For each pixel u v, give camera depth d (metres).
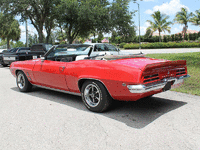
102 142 2.66
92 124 3.26
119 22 20.33
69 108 4.13
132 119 3.42
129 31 21.27
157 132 2.90
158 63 3.26
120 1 20.30
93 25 20.56
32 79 5.30
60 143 2.67
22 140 2.79
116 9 19.41
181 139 2.68
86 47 5.17
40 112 3.92
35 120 3.51
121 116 3.58
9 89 6.22
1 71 11.59
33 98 5.02
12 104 4.52
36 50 14.93
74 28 22.45
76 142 2.69
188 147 2.47
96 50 8.99
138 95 3.17
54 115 3.73
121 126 3.14
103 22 19.66
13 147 2.60
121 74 3.27
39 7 22.34
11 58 12.86
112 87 3.41
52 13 22.33
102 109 3.70
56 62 4.57
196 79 6.04
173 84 3.72
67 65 4.22
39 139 2.80
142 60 3.81
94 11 18.64
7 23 24.06
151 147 2.49
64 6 19.27
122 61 3.63
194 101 4.35
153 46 40.62
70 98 4.96
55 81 4.57
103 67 3.54
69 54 5.12
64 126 3.22
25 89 5.64
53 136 2.88
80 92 4.15
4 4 21.22
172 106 4.05
